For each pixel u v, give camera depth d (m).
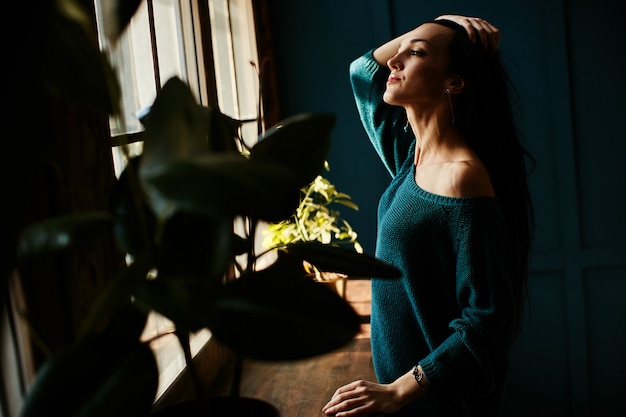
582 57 3.31
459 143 1.49
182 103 0.83
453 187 1.38
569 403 3.53
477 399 1.46
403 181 1.61
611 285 3.44
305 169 0.90
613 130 3.34
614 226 3.40
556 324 3.48
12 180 0.68
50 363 0.78
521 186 1.57
